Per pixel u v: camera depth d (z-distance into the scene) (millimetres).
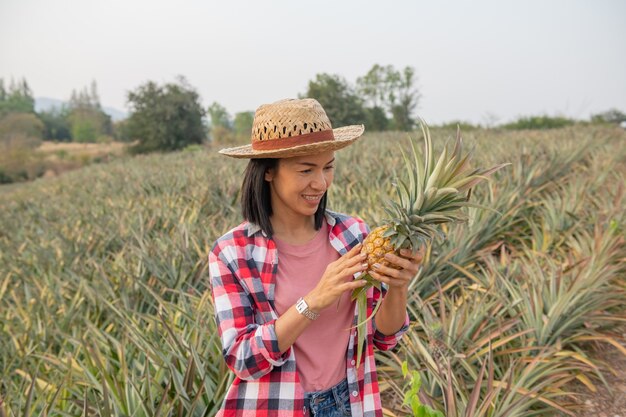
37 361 3742
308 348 1533
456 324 3492
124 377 2850
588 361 3266
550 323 3631
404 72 51781
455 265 4449
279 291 1538
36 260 5945
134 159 27125
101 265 4926
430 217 1380
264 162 1488
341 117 46531
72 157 59031
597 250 4492
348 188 7023
